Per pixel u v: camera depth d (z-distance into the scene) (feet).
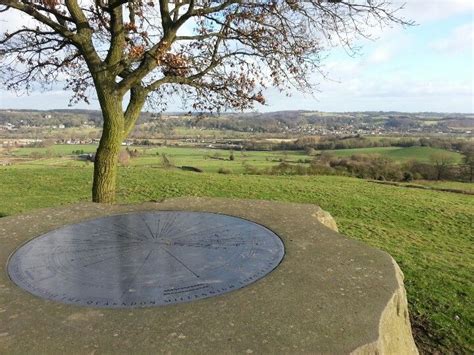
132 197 49.34
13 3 20.94
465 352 15.89
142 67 23.07
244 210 18.69
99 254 13.43
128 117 24.68
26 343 8.86
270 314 9.87
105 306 10.22
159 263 12.66
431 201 58.34
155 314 9.86
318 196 56.80
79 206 19.42
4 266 12.83
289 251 13.73
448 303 19.69
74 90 30.63
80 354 8.50
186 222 16.83
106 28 26.94
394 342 10.40
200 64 27.50
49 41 26.25
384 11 24.59
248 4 24.95
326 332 9.21
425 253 29.78
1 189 53.78
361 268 12.46
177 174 69.36
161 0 23.72
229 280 11.56
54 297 10.69
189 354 8.43
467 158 101.35
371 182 78.84
